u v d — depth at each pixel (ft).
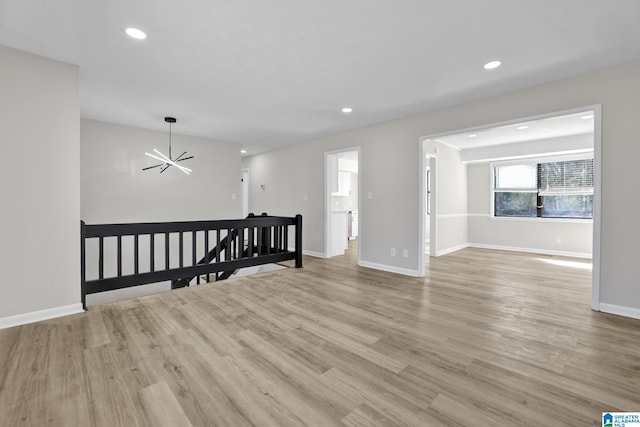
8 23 6.98
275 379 5.71
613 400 5.10
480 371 6.01
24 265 8.29
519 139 19.20
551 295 11.08
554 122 15.26
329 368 6.10
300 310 9.42
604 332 7.81
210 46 8.07
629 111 8.78
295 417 4.71
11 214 8.10
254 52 8.39
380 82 10.32
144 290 16.88
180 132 17.65
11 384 5.47
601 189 9.30
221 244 17.17
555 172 20.67
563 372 5.96
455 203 22.41
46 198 8.61
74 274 9.07
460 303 10.15
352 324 8.33
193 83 10.50
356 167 30.71
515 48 8.07
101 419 4.62
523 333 7.77
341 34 7.50
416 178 13.96
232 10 6.55
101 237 9.89
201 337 7.47
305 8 6.48
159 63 9.02
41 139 8.52
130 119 14.90
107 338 7.37
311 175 19.66
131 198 16.43
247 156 25.71
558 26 7.06
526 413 4.78
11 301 8.11
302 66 9.21
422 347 7.00
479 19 6.83
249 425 4.53
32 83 8.38
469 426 4.51
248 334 7.65
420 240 13.82
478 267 16.14
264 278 13.50
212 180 19.69
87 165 15.01
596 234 9.41
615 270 9.12
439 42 7.82
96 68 9.34
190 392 5.30
